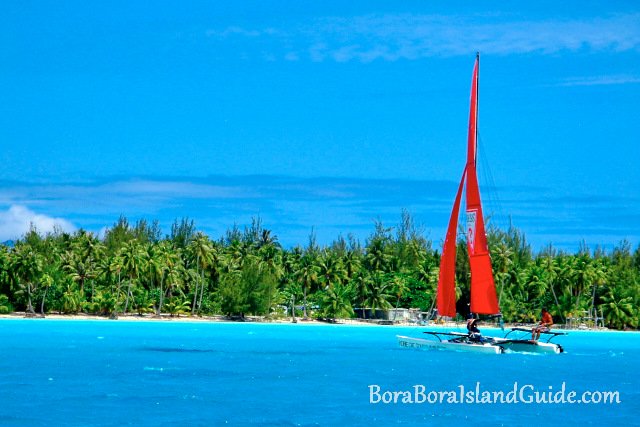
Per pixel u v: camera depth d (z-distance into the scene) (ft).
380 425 189.47
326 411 205.36
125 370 290.15
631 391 255.91
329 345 439.63
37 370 286.25
